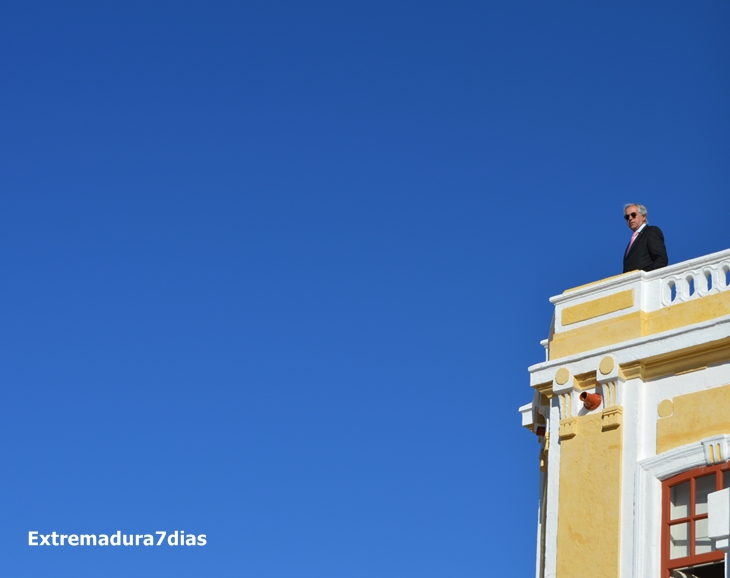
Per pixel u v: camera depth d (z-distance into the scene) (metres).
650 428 22.11
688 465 21.27
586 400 22.84
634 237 24.38
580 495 22.47
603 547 21.77
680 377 22.12
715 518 19.77
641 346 22.52
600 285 23.83
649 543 21.30
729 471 20.81
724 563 20.25
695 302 22.41
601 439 22.56
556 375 23.50
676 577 21.02
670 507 21.39
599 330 23.47
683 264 22.78
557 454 23.14
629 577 21.25
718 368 21.66
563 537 22.39
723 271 22.28
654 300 23.02
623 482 22.00
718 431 21.22
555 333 24.27
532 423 25.94
